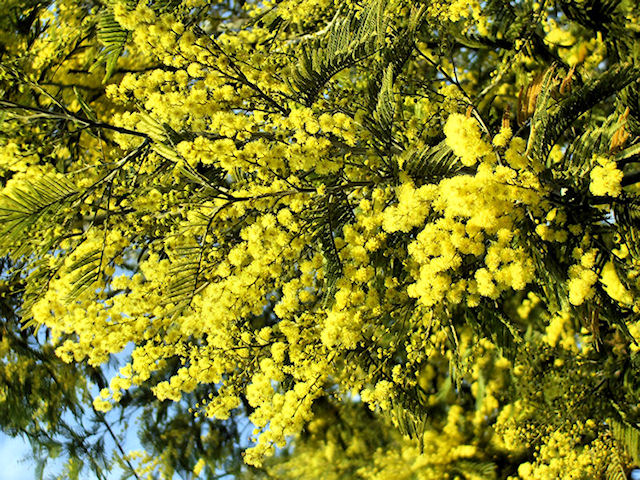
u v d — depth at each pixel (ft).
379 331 6.91
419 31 8.92
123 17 6.33
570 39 9.69
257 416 6.71
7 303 12.16
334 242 6.68
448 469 15.34
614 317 6.34
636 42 9.29
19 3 10.36
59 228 7.91
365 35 7.06
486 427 15.42
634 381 10.77
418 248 5.67
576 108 5.99
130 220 7.97
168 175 8.09
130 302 6.98
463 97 8.57
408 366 6.90
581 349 12.09
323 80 7.07
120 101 7.45
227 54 6.93
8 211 7.23
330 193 6.86
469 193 5.17
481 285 5.60
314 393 6.55
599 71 10.47
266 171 6.40
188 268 7.11
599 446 10.72
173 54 6.75
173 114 6.57
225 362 7.04
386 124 6.41
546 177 5.94
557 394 11.85
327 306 6.71
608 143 6.21
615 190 5.16
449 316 6.88
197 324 7.16
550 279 5.98
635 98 6.25
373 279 7.17
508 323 7.59
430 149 5.80
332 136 7.11
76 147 10.87
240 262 6.46
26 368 12.71
